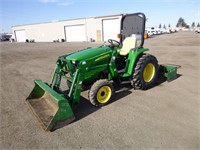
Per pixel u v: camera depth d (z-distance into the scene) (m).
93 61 3.93
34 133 3.13
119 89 5.02
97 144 2.78
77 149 2.70
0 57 13.17
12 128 3.30
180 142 2.75
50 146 2.79
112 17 28.11
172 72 5.52
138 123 3.30
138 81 4.68
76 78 3.67
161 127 3.14
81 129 3.19
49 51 16.11
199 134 2.92
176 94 4.54
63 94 3.71
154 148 2.64
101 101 4.02
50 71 7.83
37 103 4.04
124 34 5.44
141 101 4.22
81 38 33.97
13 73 7.69
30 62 10.45
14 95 4.98
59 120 3.19
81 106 4.09
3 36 54.53
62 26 36.09
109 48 4.38
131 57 4.64
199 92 4.62
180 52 11.00
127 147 2.69
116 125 3.27
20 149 2.75
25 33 45.12
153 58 4.96
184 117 3.44
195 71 6.58
